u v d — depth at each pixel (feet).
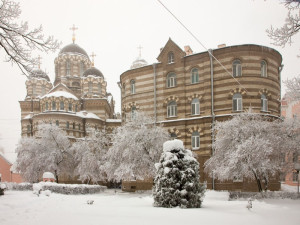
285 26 44.52
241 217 48.80
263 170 90.58
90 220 43.29
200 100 133.90
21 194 100.99
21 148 165.37
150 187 141.69
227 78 128.26
